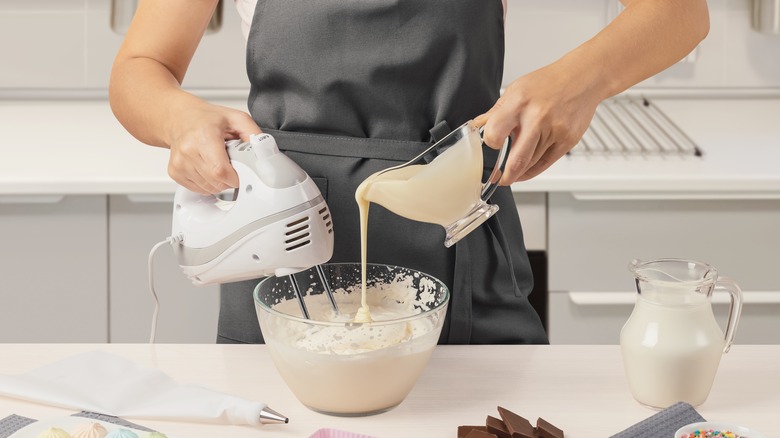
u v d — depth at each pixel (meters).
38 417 0.98
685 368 0.98
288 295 1.09
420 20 1.17
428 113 1.21
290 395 1.04
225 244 1.02
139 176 1.92
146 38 1.25
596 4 2.46
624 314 2.02
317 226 1.00
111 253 1.99
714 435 0.88
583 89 1.02
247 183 1.00
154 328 1.18
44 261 1.98
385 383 0.96
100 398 1.00
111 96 1.21
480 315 1.26
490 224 1.24
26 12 2.43
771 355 1.14
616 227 1.98
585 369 1.11
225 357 1.14
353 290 1.11
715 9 2.47
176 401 0.99
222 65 2.48
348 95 1.20
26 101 2.47
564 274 2.00
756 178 1.91
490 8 1.20
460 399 1.03
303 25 1.19
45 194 1.92
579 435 0.96
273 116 1.25
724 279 1.01
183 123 1.07
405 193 0.97
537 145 1.00
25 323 2.01
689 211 1.97
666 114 2.40
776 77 2.51
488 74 1.23
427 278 1.07
